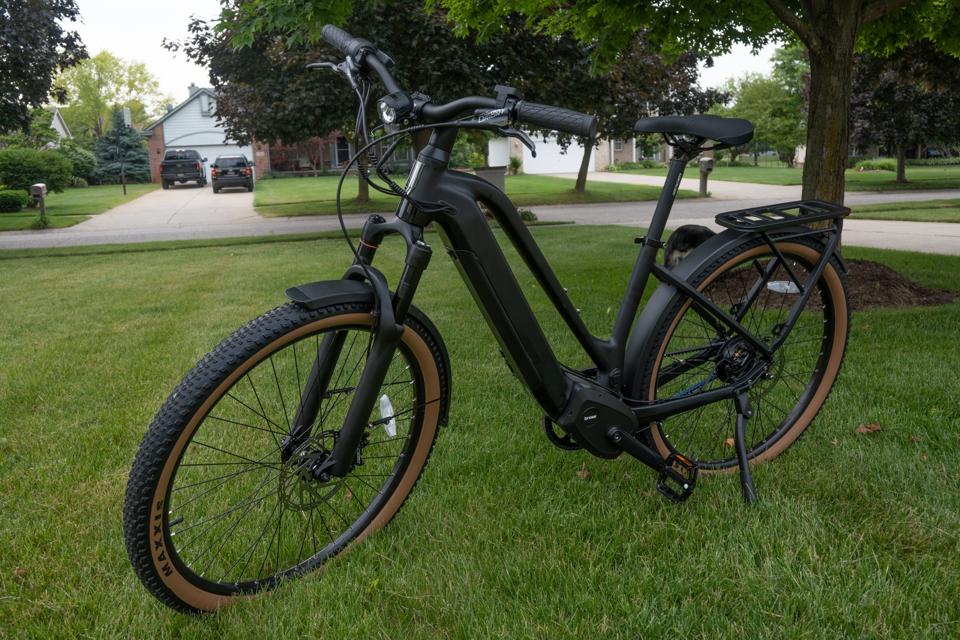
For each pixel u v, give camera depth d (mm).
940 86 14031
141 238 14148
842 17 5238
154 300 6402
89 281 7984
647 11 5648
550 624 1661
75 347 4543
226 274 8109
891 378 3287
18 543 2104
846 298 2533
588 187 27109
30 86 14180
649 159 46469
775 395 2961
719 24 6141
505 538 2086
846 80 5348
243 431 2957
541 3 6336
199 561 1948
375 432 2723
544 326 4660
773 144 46312
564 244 10125
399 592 1812
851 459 2477
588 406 2037
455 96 12133
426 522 2162
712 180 31281
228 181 28969
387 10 11461
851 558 1875
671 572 1856
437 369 1993
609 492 2299
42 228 16906
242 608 1759
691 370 2459
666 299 2201
